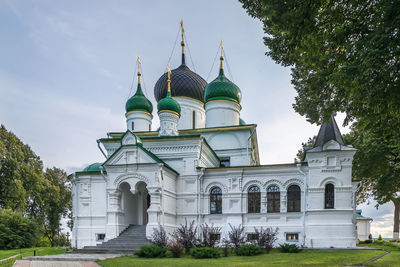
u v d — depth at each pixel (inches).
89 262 822.5
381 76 501.4
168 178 1244.5
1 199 1782.7
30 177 1905.8
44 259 895.1
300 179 1196.5
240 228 1185.4
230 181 1258.0
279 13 554.6
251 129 1577.3
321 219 1120.8
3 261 864.3
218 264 714.2
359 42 536.4
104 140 1423.5
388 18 513.3
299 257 810.2
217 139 1609.3
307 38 576.4
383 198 1627.7
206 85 1797.5
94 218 1307.8
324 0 567.2
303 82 849.5
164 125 1480.1
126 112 1715.1
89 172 1339.8
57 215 2161.7
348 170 1125.7
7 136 1897.1
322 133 1180.5
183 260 813.2
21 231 1362.0
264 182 1229.7
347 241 1083.9
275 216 1196.5
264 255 887.1
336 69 668.1
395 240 1801.2
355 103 633.0
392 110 564.4
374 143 1306.6
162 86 1801.2
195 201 1274.6
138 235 1179.9
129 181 1210.0
